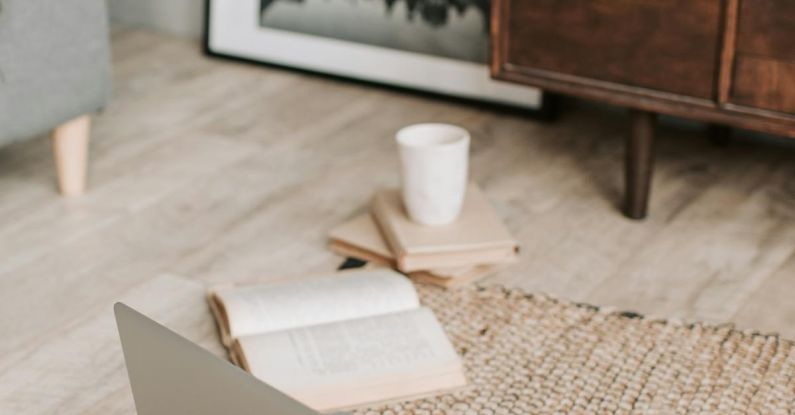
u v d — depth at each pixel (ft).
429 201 6.19
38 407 5.24
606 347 5.57
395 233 6.21
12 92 6.59
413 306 5.63
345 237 6.45
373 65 9.02
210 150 7.95
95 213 7.05
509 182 7.44
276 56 9.42
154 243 6.69
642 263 6.43
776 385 5.28
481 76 8.57
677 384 5.30
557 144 8.03
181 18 10.21
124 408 5.23
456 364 5.22
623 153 7.87
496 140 8.10
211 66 9.56
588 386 5.29
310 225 6.90
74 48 6.89
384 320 5.47
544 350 5.56
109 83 7.22
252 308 5.45
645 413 5.10
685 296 6.10
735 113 6.30
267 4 9.35
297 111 8.64
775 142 7.97
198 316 5.93
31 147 7.98
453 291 6.07
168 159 7.80
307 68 9.30
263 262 6.47
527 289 6.15
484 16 8.45
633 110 6.66
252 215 7.03
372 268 6.33
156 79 9.25
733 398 5.20
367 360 5.17
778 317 5.89
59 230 6.84
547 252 6.55
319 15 9.14
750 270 6.35
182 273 6.37
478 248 6.15
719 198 7.21
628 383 5.31
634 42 6.46
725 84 6.25
